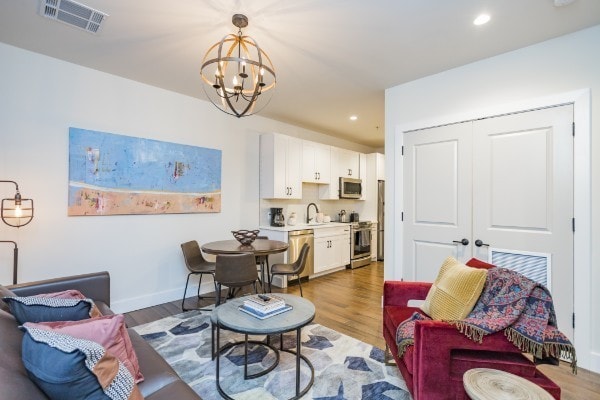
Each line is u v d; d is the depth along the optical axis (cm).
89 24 219
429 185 304
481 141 270
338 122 486
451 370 145
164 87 339
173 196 349
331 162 543
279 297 220
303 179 486
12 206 251
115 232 308
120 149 309
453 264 201
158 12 204
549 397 113
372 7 197
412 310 206
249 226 436
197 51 259
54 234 272
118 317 126
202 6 197
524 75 248
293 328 172
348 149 625
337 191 558
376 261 614
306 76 307
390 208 334
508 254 255
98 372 91
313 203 553
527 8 198
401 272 324
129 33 231
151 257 334
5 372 86
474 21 212
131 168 316
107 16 209
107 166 300
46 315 134
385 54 261
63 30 227
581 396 186
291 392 185
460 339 142
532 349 135
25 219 257
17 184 243
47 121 268
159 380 129
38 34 233
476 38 235
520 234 249
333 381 196
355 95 362
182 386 126
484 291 169
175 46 251
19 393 81
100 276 225
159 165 338
